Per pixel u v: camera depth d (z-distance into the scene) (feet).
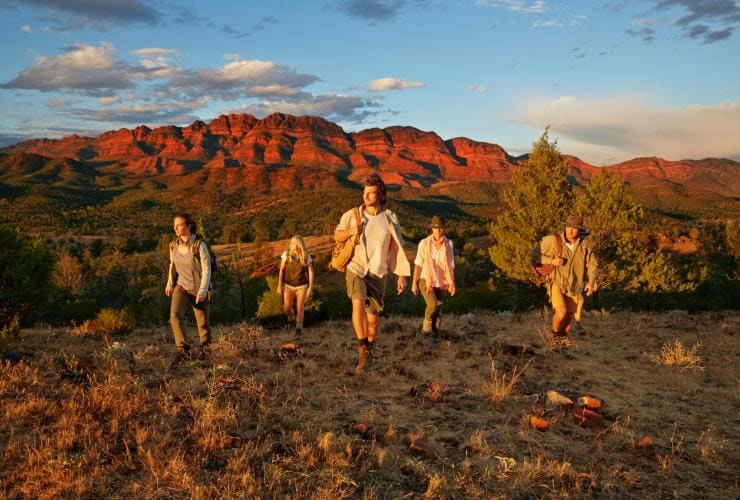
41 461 9.82
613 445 12.28
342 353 21.34
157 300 72.64
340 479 9.62
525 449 11.73
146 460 10.05
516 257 61.00
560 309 23.25
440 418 13.44
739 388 17.69
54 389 14.16
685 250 167.73
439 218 24.45
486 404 14.75
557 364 20.21
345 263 17.79
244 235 355.36
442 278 24.88
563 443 12.21
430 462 10.78
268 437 11.28
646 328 28.86
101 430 11.36
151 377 15.85
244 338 21.52
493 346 22.09
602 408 14.87
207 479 9.50
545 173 61.77
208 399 13.12
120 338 25.04
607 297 57.72
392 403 14.46
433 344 23.02
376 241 17.72
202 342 19.90
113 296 129.80
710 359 21.75
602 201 58.70
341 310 39.19
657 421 14.28
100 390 13.75
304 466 10.19
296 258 28.71
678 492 10.03
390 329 27.04
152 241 336.29
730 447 12.52
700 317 33.24
